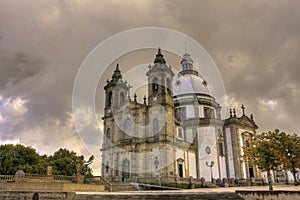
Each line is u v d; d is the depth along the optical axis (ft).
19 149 180.55
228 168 181.98
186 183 129.90
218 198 58.29
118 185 104.94
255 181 165.99
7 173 167.84
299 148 87.92
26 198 74.43
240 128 190.39
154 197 60.95
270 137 79.97
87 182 107.34
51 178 103.86
